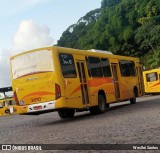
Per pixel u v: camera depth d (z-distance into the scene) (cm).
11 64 1808
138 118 1505
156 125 1208
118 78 2336
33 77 1738
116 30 7050
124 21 6988
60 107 1681
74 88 1766
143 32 6169
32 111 1731
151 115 1573
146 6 6319
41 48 1730
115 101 2230
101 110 2014
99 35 7550
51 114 2794
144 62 6625
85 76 1886
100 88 2020
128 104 2720
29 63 1756
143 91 2855
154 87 4216
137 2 6744
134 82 2656
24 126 1850
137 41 6372
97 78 2008
